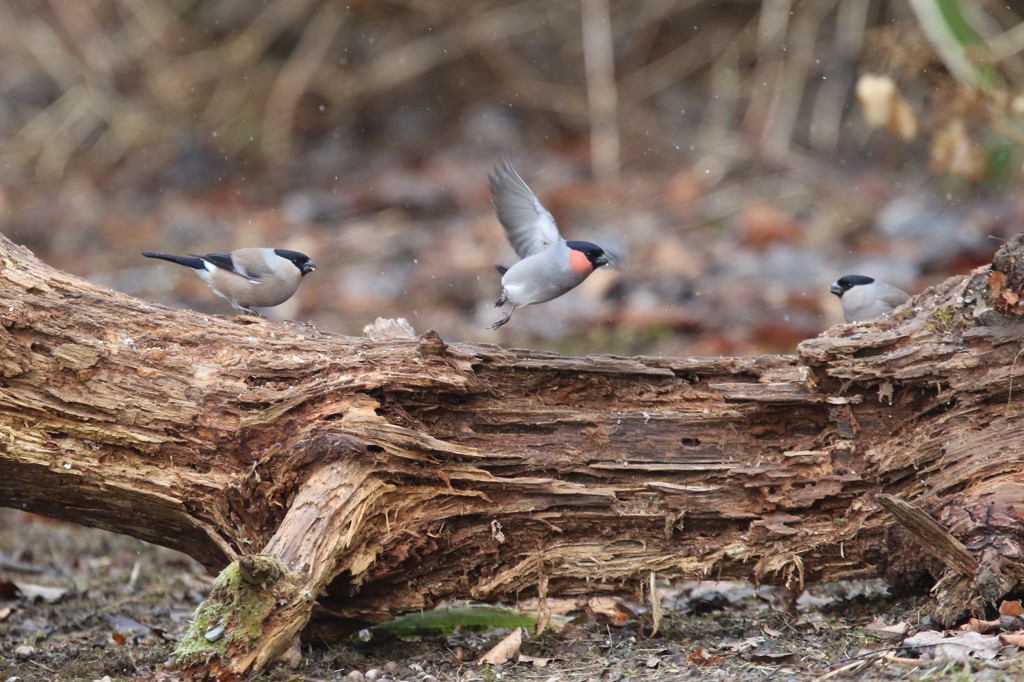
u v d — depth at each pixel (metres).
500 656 7.96
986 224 19.38
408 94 27.92
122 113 28.11
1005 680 6.24
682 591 10.35
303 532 7.50
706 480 8.41
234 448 8.16
